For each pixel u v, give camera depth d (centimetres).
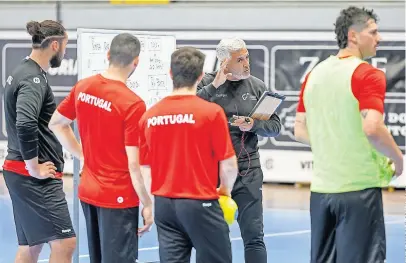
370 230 886
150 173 960
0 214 2006
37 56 1099
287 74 2370
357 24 885
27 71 1084
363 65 870
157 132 921
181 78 922
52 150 1117
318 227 921
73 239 1142
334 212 902
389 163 897
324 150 902
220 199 967
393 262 1509
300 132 945
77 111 1011
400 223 1912
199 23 2433
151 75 1399
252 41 2392
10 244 1673
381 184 895
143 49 1387
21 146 1058
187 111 909
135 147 966
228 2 2400
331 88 887
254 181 1186
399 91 2288
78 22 2519
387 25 2286
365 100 854
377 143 848
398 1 2270
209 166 917
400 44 2275
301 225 1892
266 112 1161
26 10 2531
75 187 1310
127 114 966
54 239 1120
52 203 1117
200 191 910
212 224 916
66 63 2494
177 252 938
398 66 2283
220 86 1190
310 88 913
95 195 996
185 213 910
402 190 2378
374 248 888
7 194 2284
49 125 1069
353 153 882
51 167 1093
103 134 982
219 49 1161
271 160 2400
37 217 1115
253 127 1152
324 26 2341
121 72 993
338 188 889
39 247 1175
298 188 2402
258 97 1203
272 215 2011
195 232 916
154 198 940
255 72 2395
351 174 884
